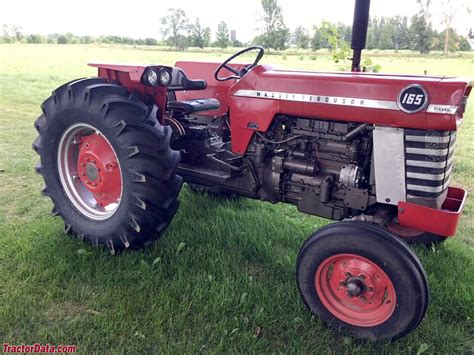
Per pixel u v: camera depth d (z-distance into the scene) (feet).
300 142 9.42
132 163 9.45
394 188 8.11
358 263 7.97
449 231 7.72
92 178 10.61
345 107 8.30
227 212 12.80
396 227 11.18
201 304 8.63
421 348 7.52
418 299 7.38
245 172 10.59
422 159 7.70
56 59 66.23
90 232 10.38
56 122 10.47
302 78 8.86
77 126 10.28
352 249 7.73
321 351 7.75
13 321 8.01
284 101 9.10
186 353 7.42
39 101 30.48
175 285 9.13
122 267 9.78
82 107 9.86
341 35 21.25
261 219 12.49
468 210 13.80
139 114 9.70
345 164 8.99
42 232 11.10
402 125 7.70
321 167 9.34
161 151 9.64
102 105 9.61
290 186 9.82
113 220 10.04
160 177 9.65
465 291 9.09
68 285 9.11
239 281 9.41
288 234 11.71
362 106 8.09
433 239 10.78
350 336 8.13
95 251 10.32
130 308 8.40
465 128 25.62
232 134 10.24
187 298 8.73
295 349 7.72
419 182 7.84
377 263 7.58
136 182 9.47
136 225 9.65
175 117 12.11
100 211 10.78
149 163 9.52
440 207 8.11
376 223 8.21
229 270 9.86
